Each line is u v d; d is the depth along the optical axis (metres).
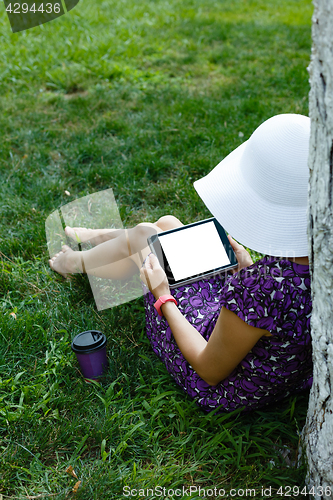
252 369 1.58
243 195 1.42
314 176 1.18
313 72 1.11
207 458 1.74
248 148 1.44
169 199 3.33
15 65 5.61
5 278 2.58
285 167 1.33
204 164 3.60
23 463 1.72
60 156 3.90
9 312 2.38
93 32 6.89
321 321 1.29
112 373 2.06
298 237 1.35
